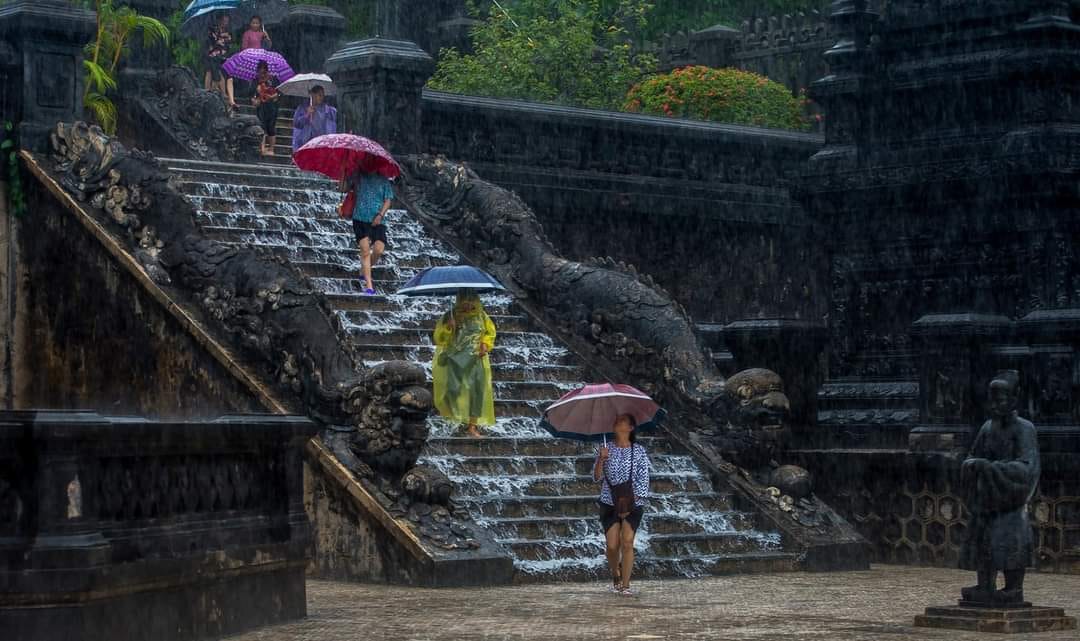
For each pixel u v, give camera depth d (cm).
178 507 2127
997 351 3569
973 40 4203
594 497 3362
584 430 2923
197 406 3394
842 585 3080
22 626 1838
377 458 3089
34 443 1850
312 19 6153
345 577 3080
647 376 3819
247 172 4381
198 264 3491
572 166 5122
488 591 2886
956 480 3528
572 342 3969
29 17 3962
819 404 4328
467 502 3206
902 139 4325
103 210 3709
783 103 6538
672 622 2395
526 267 4116
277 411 3206
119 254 3591
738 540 3409
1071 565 3362
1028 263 4028
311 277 3878
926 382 3659
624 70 6669
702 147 5444
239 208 4091
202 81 5788
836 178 4388
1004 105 4128
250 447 2311
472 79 6394
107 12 4853
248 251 3462
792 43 7169
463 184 4312
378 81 4616
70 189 3769
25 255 3853
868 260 4347
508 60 6431
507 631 2266
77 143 3844
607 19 7538
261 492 2366
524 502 3272
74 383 3706
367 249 3866
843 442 4197
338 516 3095
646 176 5300
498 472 3391
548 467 3462
